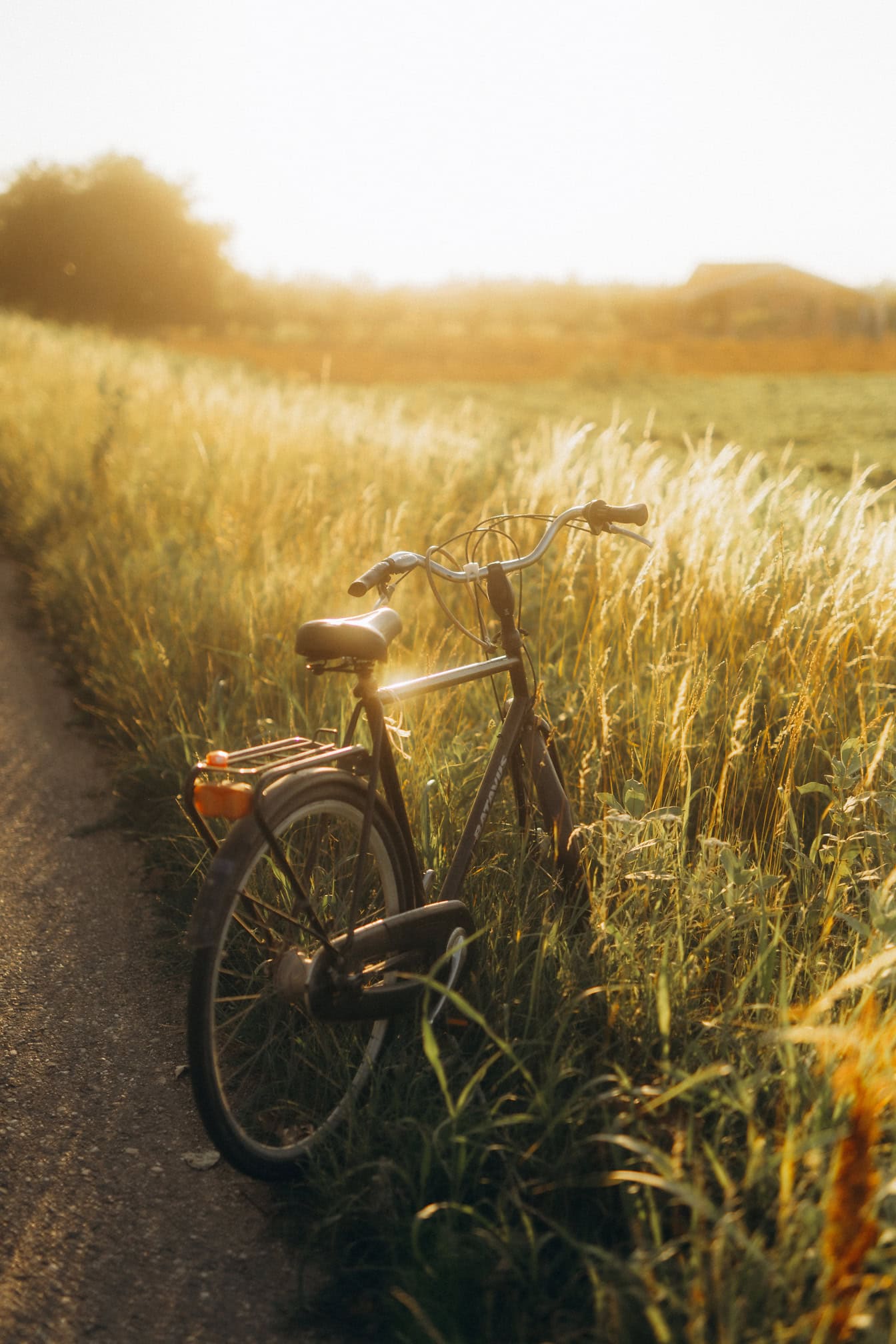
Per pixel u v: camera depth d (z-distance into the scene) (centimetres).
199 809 211
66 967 323
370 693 236
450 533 617
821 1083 213
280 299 6644
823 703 365
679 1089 197
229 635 502
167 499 779
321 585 532
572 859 287
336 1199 221
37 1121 252
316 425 955
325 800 225
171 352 3097
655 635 424
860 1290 167
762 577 418
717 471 522
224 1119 216
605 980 254
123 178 6212
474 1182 216
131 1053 281
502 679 419
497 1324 190
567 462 593
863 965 240
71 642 625
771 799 342
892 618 379
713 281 7231
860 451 1345
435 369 4066
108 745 507
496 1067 245
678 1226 195
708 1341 173
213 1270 210
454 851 310
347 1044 259
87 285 6200
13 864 391
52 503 862
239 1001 288
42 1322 196
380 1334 195
